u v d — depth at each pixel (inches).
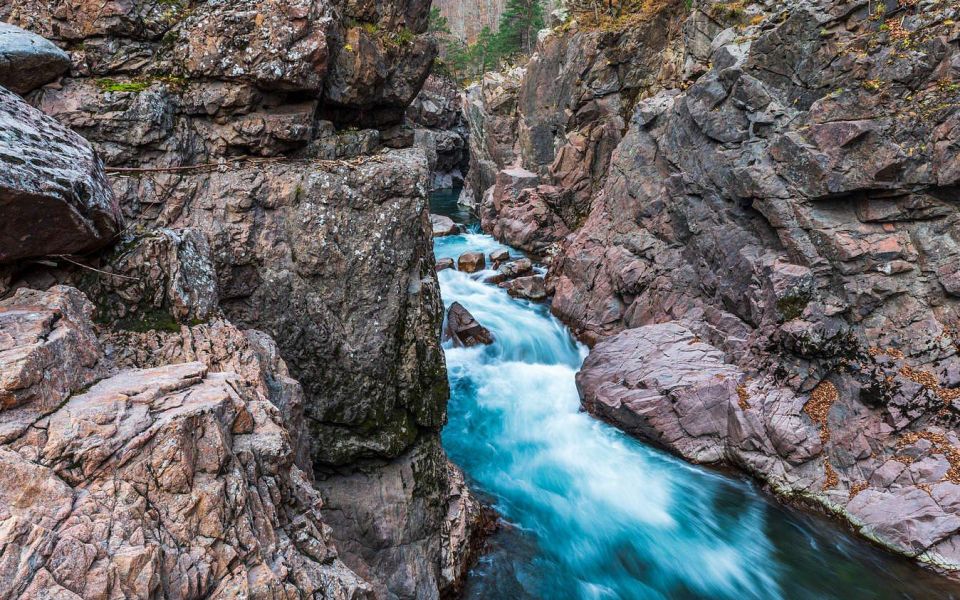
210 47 276.8
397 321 307.9
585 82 1015.0
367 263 297.6
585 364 634.2
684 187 658.8
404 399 316.5
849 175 480.1
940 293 451.2
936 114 441.7
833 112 499.2
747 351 536.7
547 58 1130.0
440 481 353.1
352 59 331.0
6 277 174.4
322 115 344.2
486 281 920.9
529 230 1039.6
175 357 198.4
